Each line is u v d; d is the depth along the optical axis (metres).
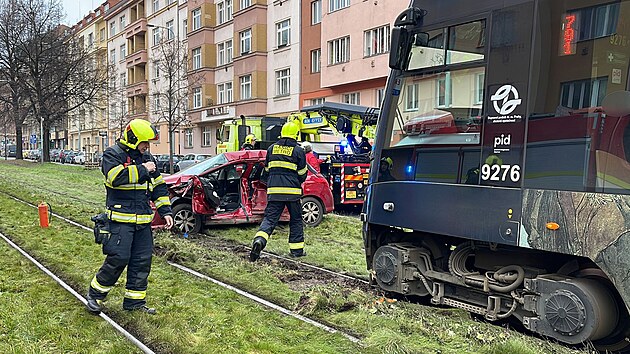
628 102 3.95
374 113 14.95
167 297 5.94
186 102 38.31
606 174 4.04
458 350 4.55
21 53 38.06
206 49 37.75
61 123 48.47
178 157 32.19
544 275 4.62
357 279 6.96
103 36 59.78
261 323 5.18
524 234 4.48
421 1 5.54
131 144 5.23
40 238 9.01
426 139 5.41
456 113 5.12
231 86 36.09
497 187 4.71
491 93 4.82
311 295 5.73
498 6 4.80
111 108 54.34
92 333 4.84
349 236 10.38
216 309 5.57
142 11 49.53
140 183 5.29
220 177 11.07
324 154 15.30
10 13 37.91
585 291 4.23
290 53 30.66
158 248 8.35
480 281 5.08
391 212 5.72
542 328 4.51
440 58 5.30
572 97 4.27
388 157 5.84
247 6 33.53
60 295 5.92
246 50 33.91
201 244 9.23
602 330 4.21
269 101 32.69
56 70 38.22
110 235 5.21
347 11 25.61
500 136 4.73
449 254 5.67
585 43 4.22
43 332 4.84
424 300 5.93
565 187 4.27
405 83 5.67
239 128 19.66
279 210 8.07
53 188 18.30
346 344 4.67
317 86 28.91
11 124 50.44
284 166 8.06
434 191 5.25
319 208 11.48
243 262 7.69
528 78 4.56
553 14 4.43
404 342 4.69
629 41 3.97
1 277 6.57
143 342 4.68
